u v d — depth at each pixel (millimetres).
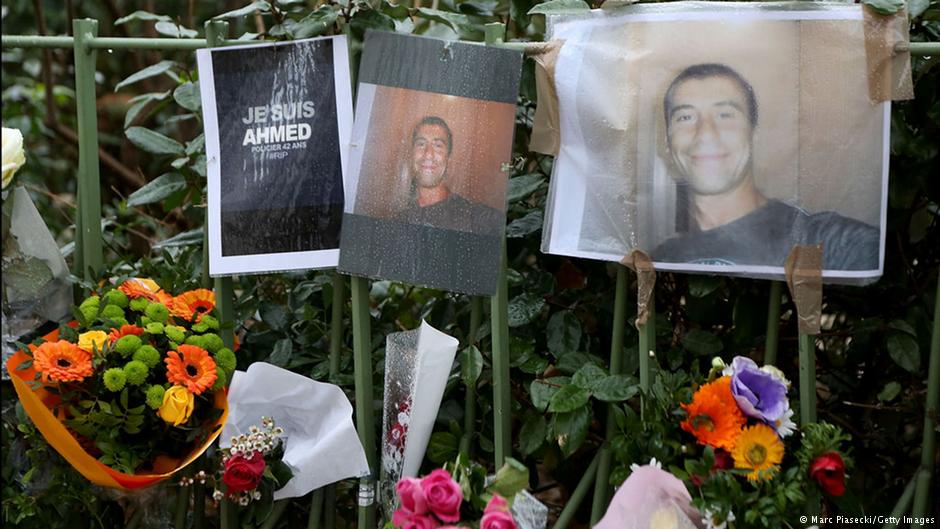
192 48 1585
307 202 1490
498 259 1442
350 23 1482
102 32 3342
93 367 1397
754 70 1367
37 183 2932
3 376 1601
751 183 1383
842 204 1377
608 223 1430
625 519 1359
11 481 1594
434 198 1445
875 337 1679
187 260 1812
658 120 1395
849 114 1365
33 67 3053
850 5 1356
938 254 1645
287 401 1514
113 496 1590
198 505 1554
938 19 1521
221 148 1516
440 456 1549
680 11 1380
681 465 1406
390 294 1910
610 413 1509
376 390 1657
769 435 1329
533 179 1621
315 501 1559
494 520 1237
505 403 1505
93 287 1607
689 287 1588
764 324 1614
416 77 1443
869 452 1696
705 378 1461
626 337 1632
